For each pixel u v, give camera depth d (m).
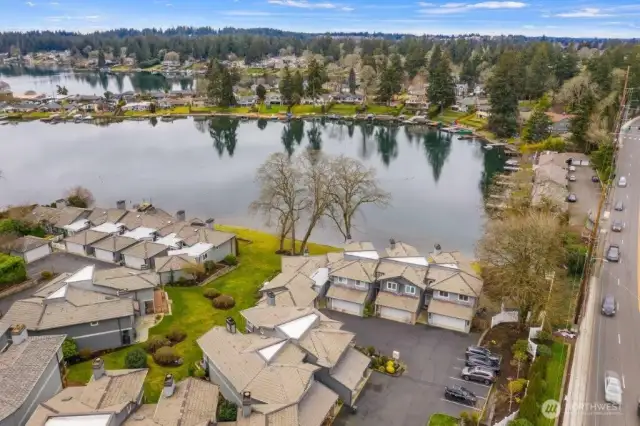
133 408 39.31
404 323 60.47
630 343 54.59
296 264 68.12
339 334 49.56
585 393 46.66
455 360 53.16
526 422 39.47
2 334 45.66
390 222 103.94
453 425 43.59
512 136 176.00
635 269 71.56
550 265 59.28
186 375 49.28
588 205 96.56
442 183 132.75
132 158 156.50
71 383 47.59
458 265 65.19
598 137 125.75
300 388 41.34
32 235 86.00
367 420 44.25
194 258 72.75
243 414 38.84
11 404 37.97
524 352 52.28
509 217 72.31
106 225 86.81
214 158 157.88
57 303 54.06
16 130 199.88
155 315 60.84
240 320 60.16
